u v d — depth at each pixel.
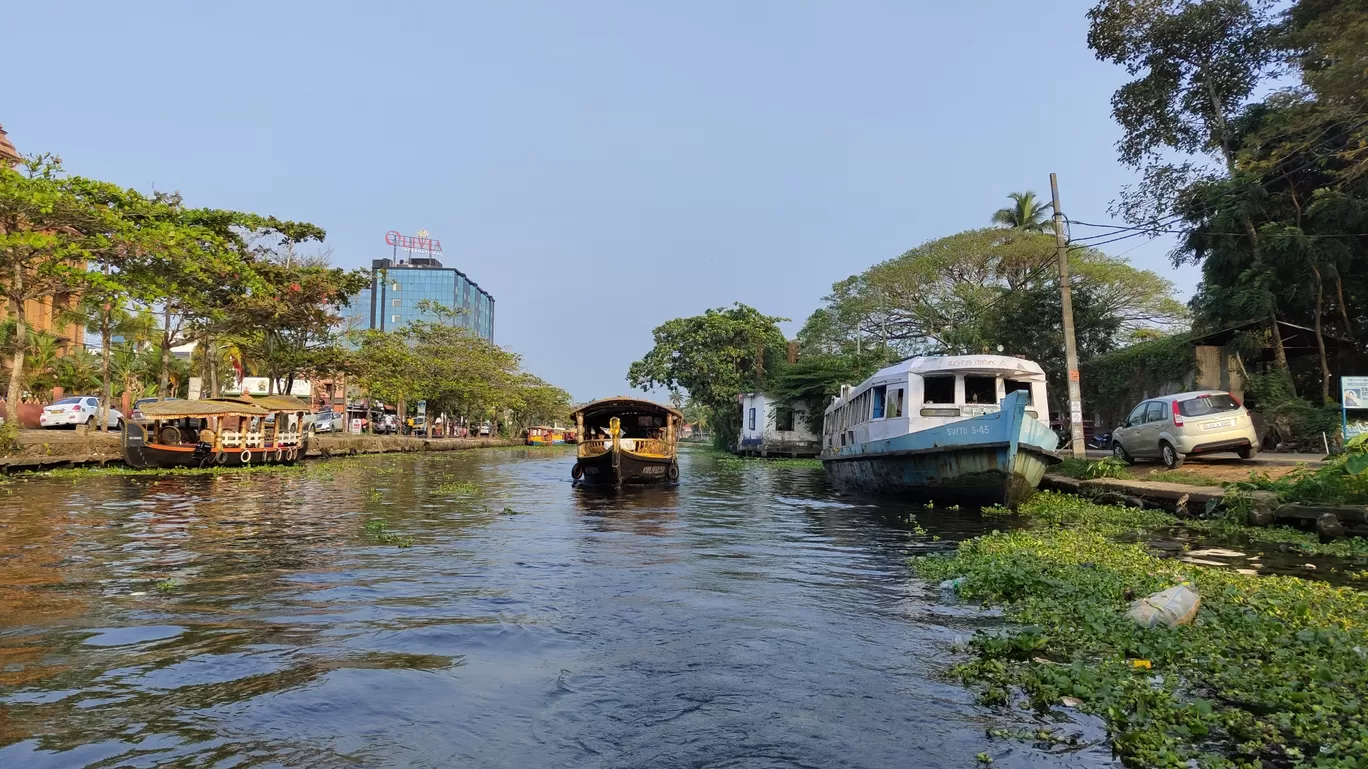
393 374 47.09
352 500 16.44
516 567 8.92
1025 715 4.36
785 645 5.80
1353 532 10.18
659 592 7.64
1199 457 17.59
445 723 4.24
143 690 4.65
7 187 20.27
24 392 35.81
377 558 9.33
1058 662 5.22
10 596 7.08
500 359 66.31
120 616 6.37
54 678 4.85
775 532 12.30
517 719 4.32
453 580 8.06
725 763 3.79
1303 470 11.85
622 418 26.16
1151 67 23.41
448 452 48.44
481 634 5.98
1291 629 5.56
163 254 23.70
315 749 3.88
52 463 22.38
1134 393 27.50
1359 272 20.28
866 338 43.81
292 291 31.30
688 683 4.94
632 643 5.84
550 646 5.73
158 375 44.72
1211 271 21.12
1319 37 19.03
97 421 30.58
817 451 40.91
